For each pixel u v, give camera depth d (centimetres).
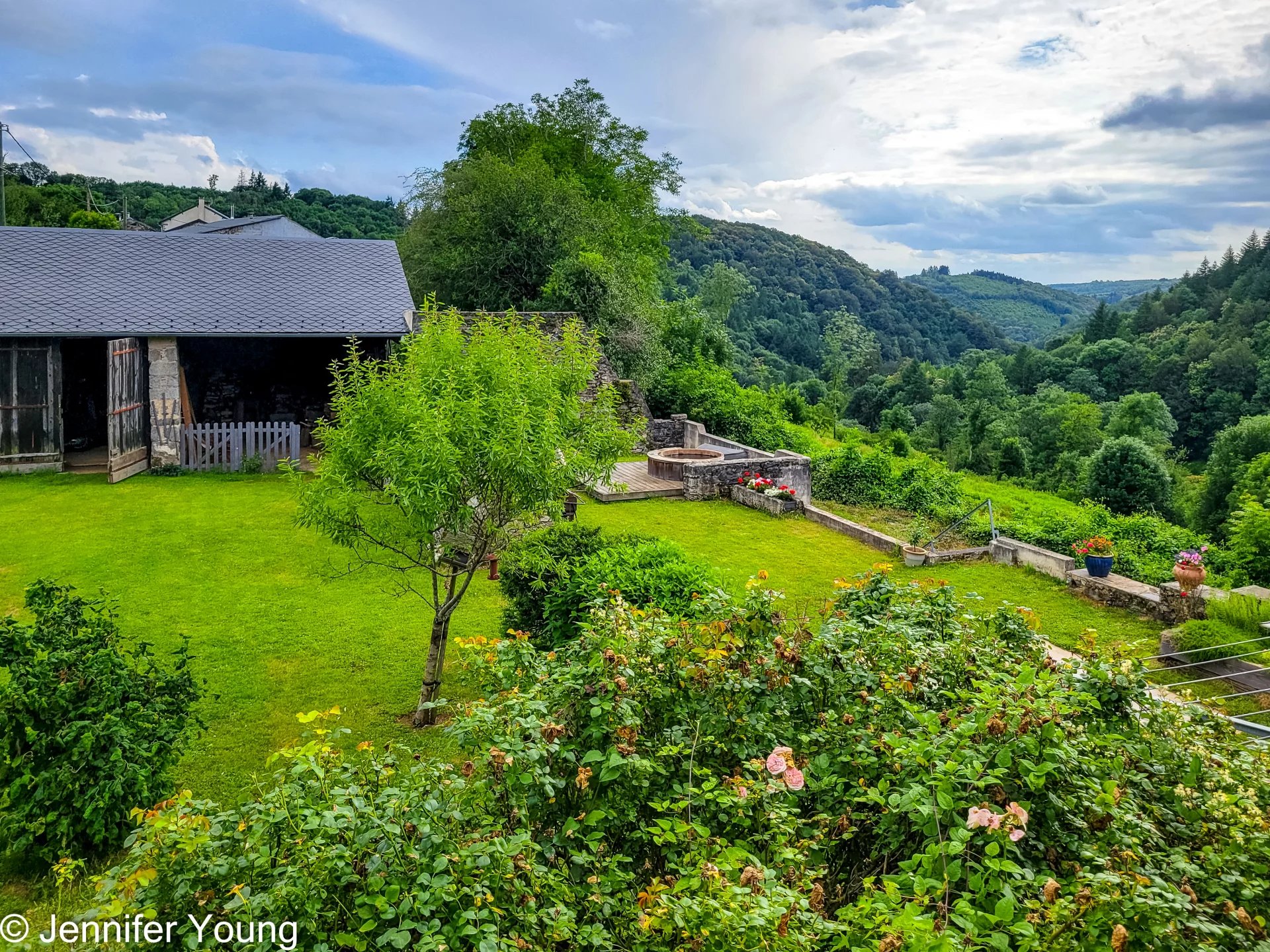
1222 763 479
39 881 598
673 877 392
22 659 636
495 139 4112
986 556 1561
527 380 829
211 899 324
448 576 851
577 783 418
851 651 522
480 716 401
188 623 1082
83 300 1938
